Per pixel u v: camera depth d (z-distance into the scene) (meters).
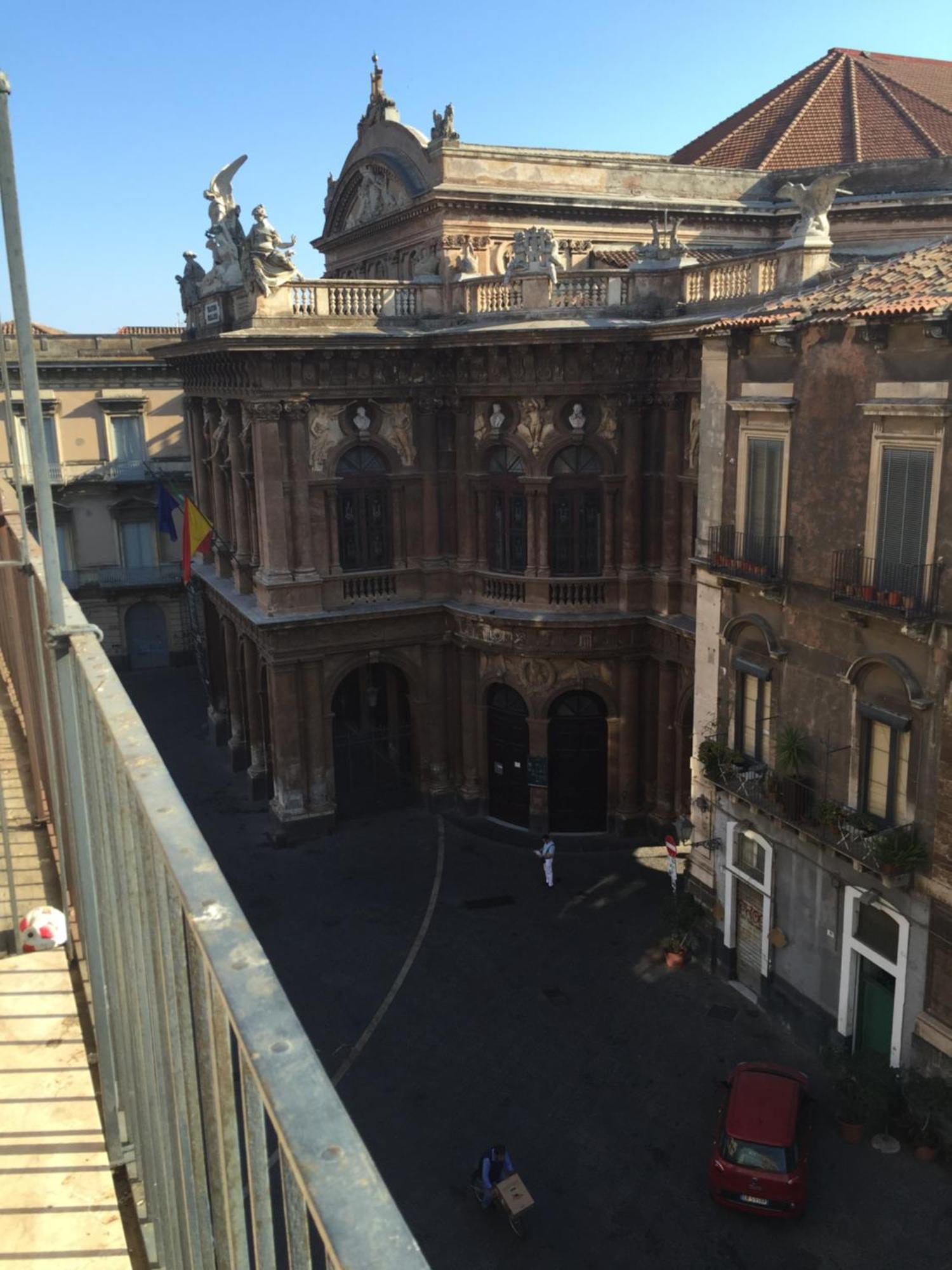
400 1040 28.72
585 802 41.12
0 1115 6.85
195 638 58.09
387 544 41.59
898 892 24.39
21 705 13.92
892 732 24.38
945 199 44.41
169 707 58.44
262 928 34.59
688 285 37.03
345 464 40.28
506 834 41.28
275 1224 19.80
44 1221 6.03
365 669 44.03
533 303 37.69
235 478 42.59
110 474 63.12
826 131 49.69
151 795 4.41
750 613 28.59
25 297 6.94
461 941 33.66
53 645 7.07
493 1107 26.02
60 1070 7.30
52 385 61.59
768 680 28.41
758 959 29.92
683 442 36.91
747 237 47.75
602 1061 27.69
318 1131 2.66
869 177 45.97
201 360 42.72
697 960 32.19
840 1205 22.56
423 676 42.66
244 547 43.12
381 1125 25.47
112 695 5.68
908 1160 23.78
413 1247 2.37
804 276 32.34
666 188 45.97
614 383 37.25
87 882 7.22
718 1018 29.41
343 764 47.31
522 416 38.44
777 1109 23.02
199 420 49.75
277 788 41.00
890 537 23.77
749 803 28.36
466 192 41.88
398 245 46.62
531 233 37.94
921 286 23.75
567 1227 22.28
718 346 29.17
